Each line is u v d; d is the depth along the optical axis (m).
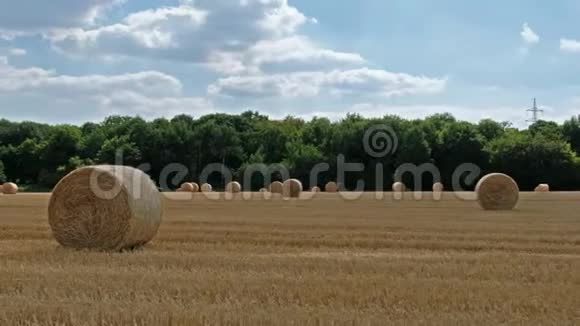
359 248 17.98
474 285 11.48
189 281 11.65
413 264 14.12
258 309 9.44
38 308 9.49
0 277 12.03
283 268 13.45
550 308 9.83
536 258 15.51
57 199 17.67
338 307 9.88
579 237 20.41
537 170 83.88
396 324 8.70
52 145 96.75
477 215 30.67
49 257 15.04
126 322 8.84
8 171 97.69
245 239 19.67
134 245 17.89
